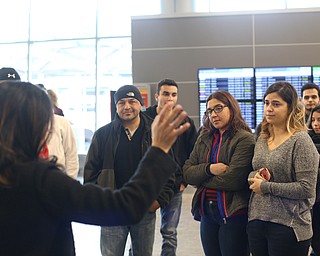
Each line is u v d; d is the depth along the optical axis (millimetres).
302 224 1891
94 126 8695
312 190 1832
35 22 8812
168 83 3057
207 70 6082
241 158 2152
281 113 1946
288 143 1915
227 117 2256
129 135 2430
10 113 957
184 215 4879
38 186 889
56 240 941
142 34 6340
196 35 6242
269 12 6109
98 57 8625
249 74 5996
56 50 8773
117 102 2420
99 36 8617
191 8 7602
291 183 1855
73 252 1004
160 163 952
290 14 6082
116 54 8594
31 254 888
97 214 895
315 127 2770
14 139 942
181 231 4195
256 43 6145
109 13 8570
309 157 1852
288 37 6094
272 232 1917
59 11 8727
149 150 974
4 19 8883
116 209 897
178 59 6273
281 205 1899
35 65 8859
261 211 1952
